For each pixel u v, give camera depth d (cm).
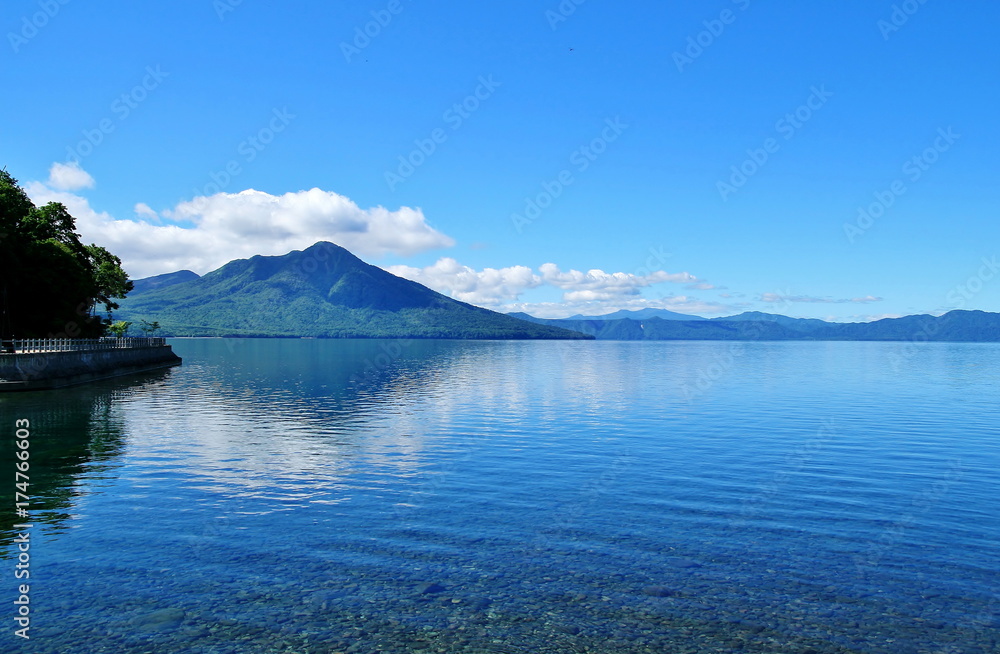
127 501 1986
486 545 1606
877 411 4441
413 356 16062
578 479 2325
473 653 1094
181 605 1253
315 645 1109
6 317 6391
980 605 1288
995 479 2347
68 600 1270
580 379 7719
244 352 18825
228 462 2600
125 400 4928
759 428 3597
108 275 9656
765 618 1229
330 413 4244
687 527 1766
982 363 12631
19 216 7194
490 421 3878
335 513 1869
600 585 1369
